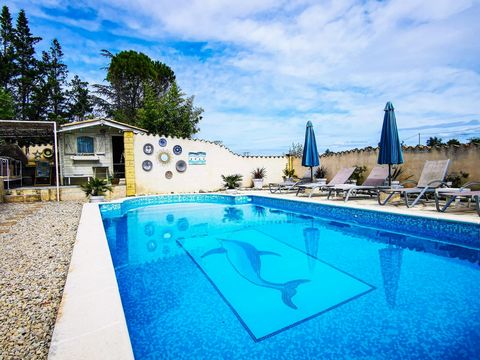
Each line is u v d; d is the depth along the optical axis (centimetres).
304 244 533
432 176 742
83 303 219
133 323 264
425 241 546
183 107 2314
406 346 221
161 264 431
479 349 214
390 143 809
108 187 1023
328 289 332
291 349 222
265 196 1048
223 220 784
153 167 1246
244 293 327
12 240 487
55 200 1076
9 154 1416
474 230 481
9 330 217
